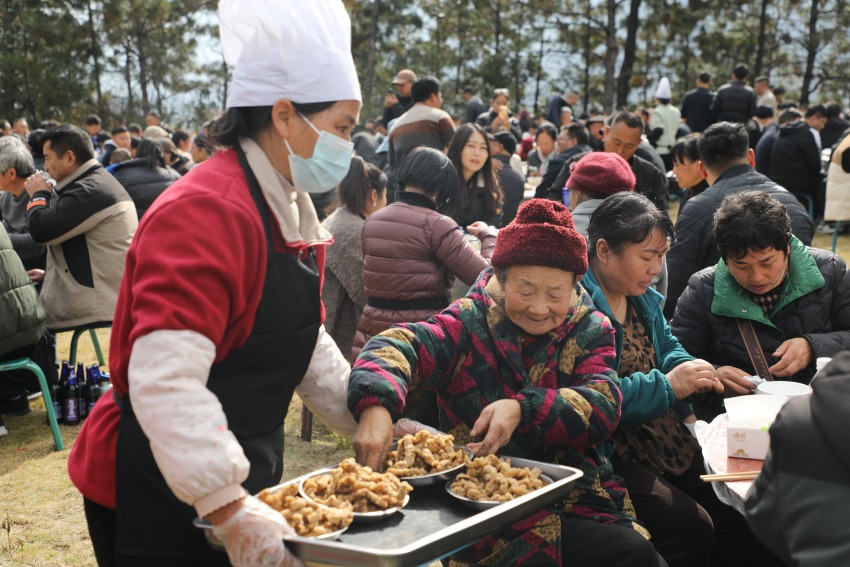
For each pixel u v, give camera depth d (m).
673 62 32.22
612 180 3.30
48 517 3.55
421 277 3.53
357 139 8.96
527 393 2.00
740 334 2.90
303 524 1.58
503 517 1.61
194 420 1.44
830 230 9.93
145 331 1.46
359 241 3.99
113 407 1.70
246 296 1.59
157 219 1.52
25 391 4.84
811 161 9.30
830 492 1.20
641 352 2.59
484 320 2.14
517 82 33.06
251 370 1.64
